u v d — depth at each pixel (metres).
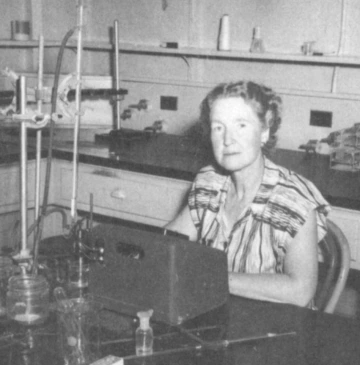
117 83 3.68
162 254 1.42
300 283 1.78
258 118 1.83
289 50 3.37
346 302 3.02
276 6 3.37
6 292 1.50
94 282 1.53
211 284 1.51
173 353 1.30
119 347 1.32
